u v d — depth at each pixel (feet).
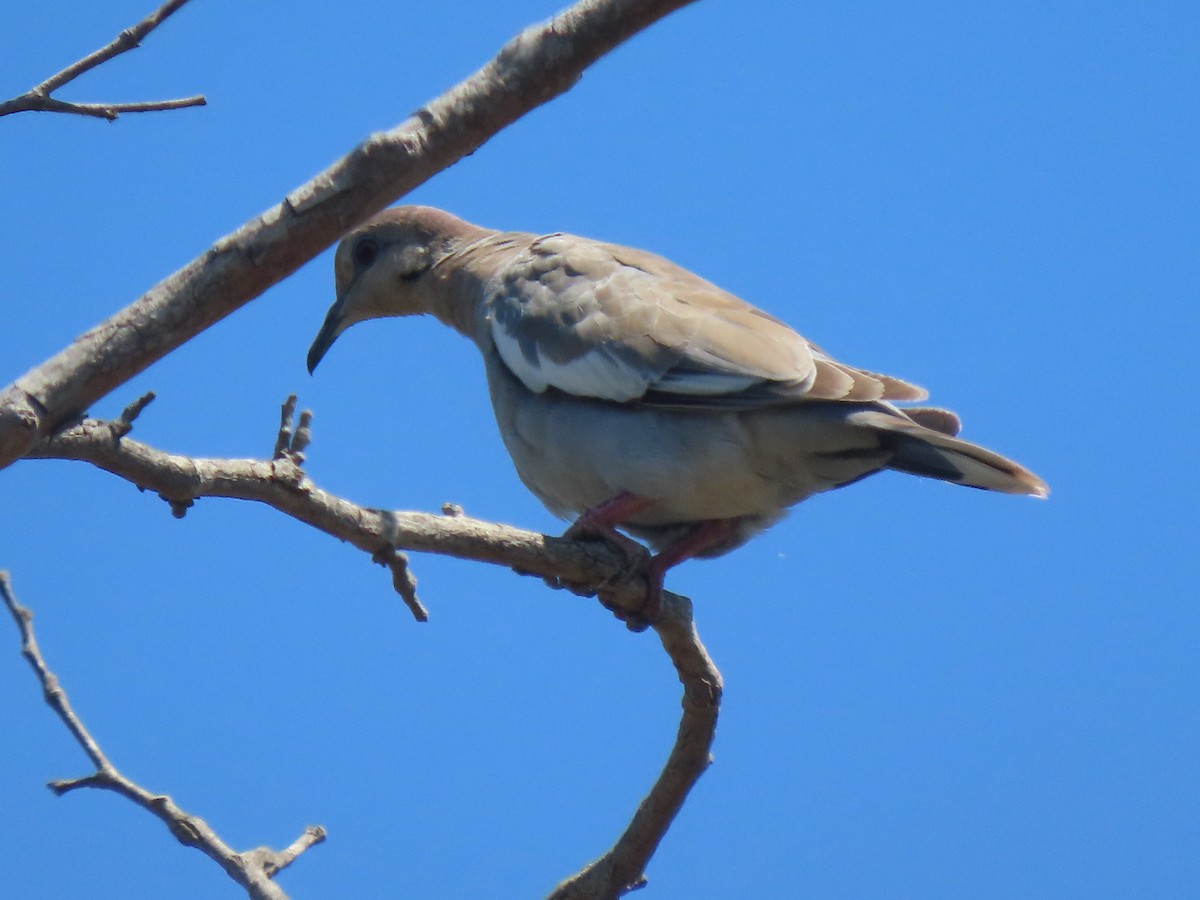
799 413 39.01
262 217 24.68
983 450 37.17
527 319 43.70
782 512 43.01
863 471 40.11
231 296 24.80
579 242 46.47
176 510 29.01
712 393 39.68
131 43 24.88
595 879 40.22
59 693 35.01
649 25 25.31
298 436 30.17
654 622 38.52
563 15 25.08
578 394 41.81
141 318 24.20
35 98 24.58
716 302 42.24
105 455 27.22
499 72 25.08
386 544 31.50
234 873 34.47
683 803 39.65
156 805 34.63
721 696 38.86
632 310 41.93
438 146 25.13
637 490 40.93
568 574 37.24
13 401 23.41
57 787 34.76
